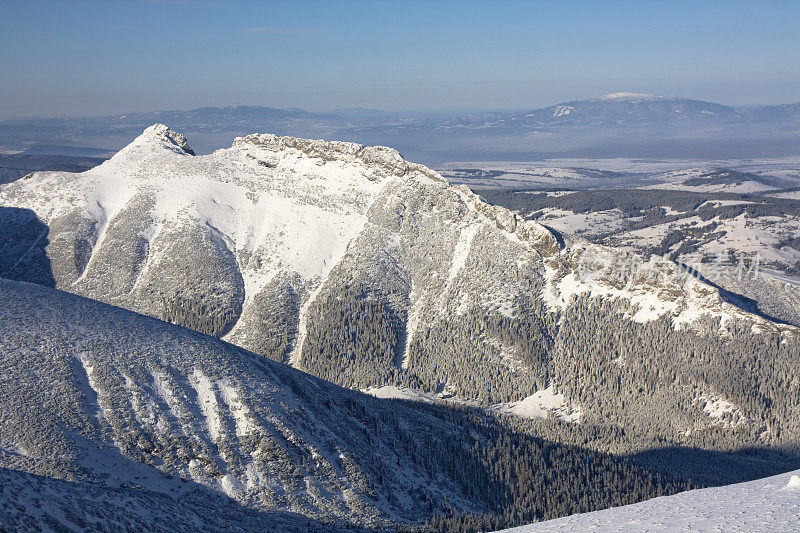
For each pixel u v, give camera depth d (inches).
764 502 2433.6
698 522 2325.3
